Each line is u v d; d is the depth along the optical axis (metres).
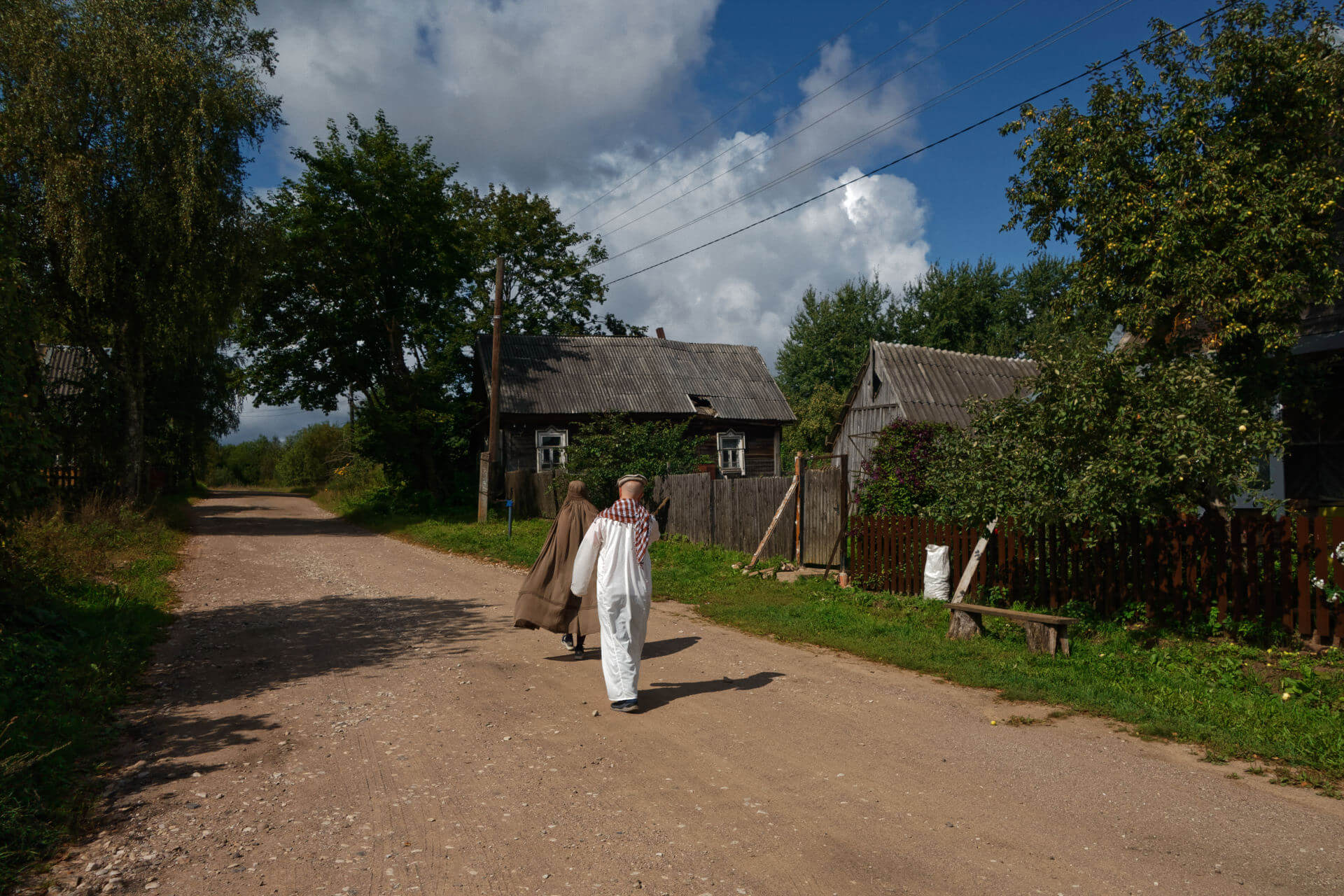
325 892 2.99
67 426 18.50
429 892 2.99
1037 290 44.31
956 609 7.48
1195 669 6.09
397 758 4.46
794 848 3.35
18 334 6.40
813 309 49.91
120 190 17.78
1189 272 8.08
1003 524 7.82
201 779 4.16
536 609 6.93
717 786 4.05
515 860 3.25
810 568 11.89
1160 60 8.66
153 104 17.58
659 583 11.12
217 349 28.11
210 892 2.98
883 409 20.12
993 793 3.94
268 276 24.27
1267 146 8.29
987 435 7.96
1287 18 8.01
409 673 6.38
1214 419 6.40
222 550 16.31
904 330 46.75
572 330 37.09
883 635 7.63
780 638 7.77
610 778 4.16
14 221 6.71
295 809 3.77
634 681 5.41
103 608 8.52
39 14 16.73
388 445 25.73
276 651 7.21
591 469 18.61
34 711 4.88
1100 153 8.74
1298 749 4.41
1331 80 7.74
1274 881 3.04
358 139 25.64
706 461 24.09
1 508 6.48
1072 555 8.05
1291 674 5.83
